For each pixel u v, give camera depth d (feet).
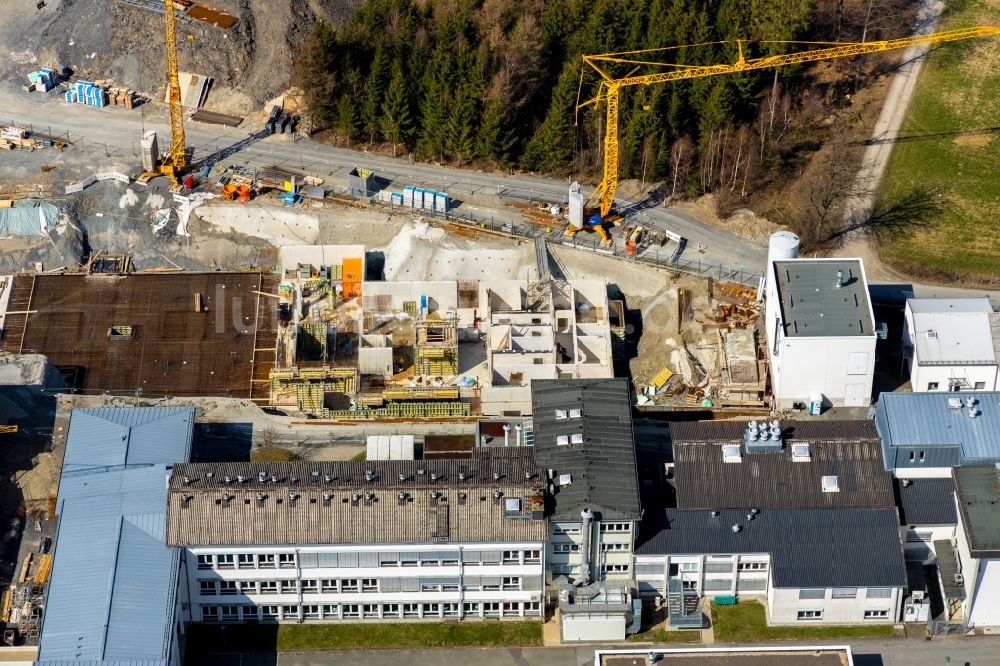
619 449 601.62
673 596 597.11
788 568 586.86
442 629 596.70
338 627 597.93
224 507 579.48
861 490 602.03
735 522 596.29
